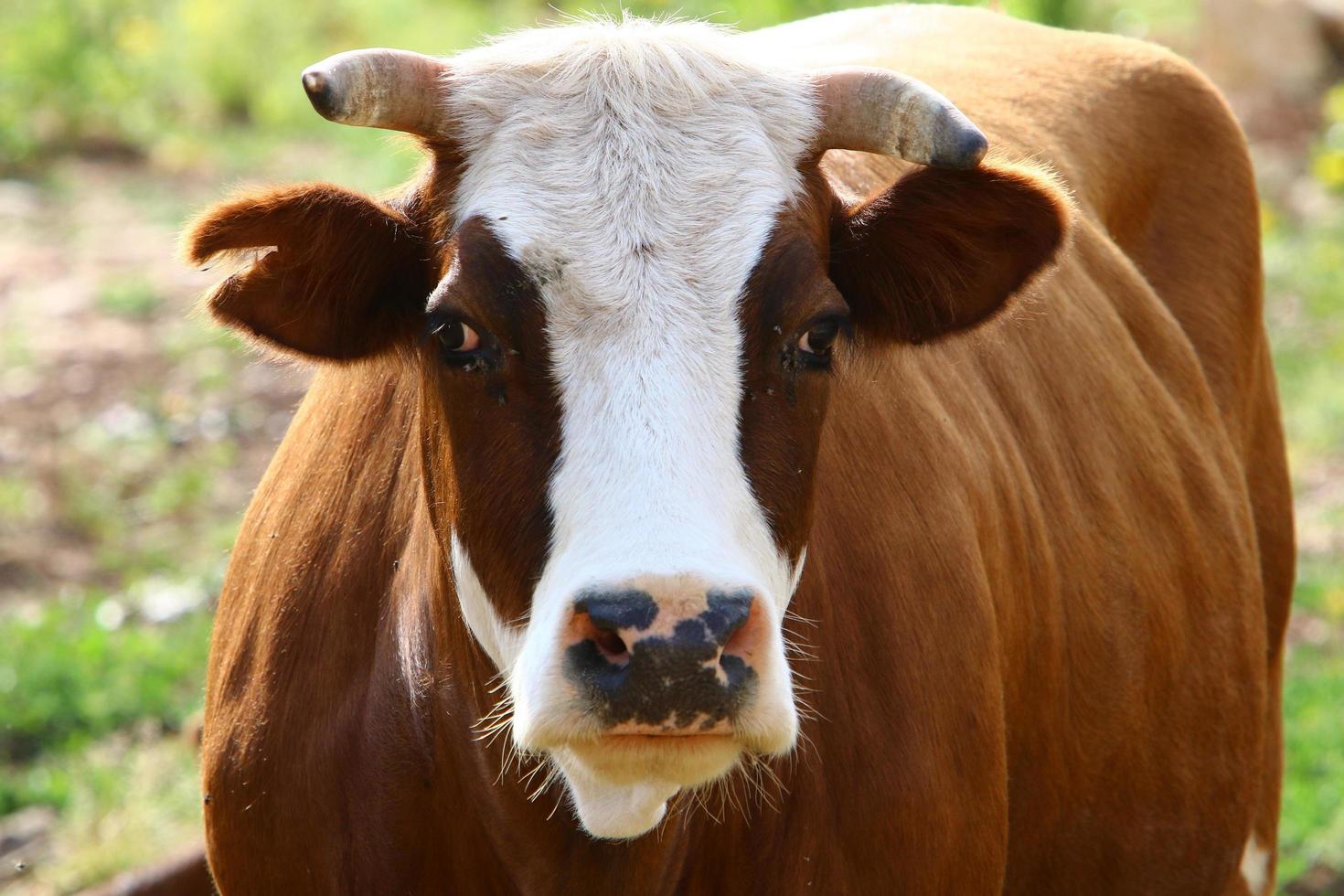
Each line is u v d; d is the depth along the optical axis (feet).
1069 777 25.71
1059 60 31.24
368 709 21.93
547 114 19.36
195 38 106.63
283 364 21.85
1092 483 26.48
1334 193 82.23
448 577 20.29
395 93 19.27
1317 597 47.70
